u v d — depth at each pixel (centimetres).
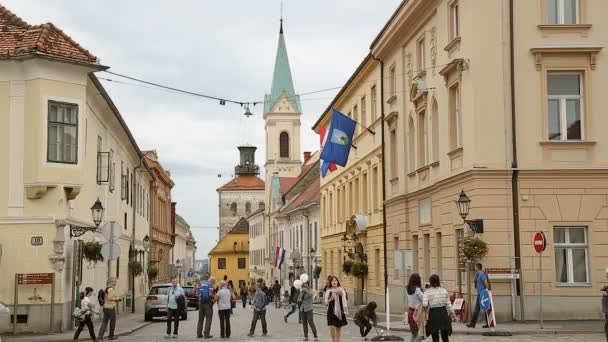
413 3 3278
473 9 2709
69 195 2752
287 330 3017
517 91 2692
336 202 5662
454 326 2542
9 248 2667
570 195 2667
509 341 2109
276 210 9694
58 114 2719
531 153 2675
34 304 2658
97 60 2770
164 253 8019
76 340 2430
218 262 14288
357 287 4772
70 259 2827
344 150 3872
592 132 2692
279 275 8800
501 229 2639
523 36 2705
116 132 4100
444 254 3012
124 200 4566
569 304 2634
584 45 2692
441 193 3050
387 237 4009
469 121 2722
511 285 2614
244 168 15675
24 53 2644
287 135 10912
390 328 2775
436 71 3130
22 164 2678
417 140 3450
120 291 4497
